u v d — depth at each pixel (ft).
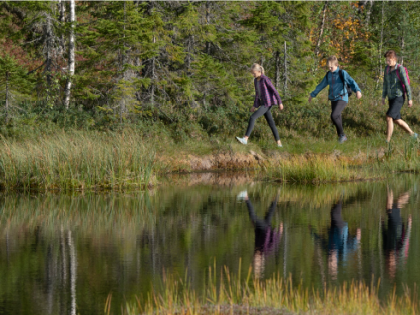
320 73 78.64
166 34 58.13
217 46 68.08
